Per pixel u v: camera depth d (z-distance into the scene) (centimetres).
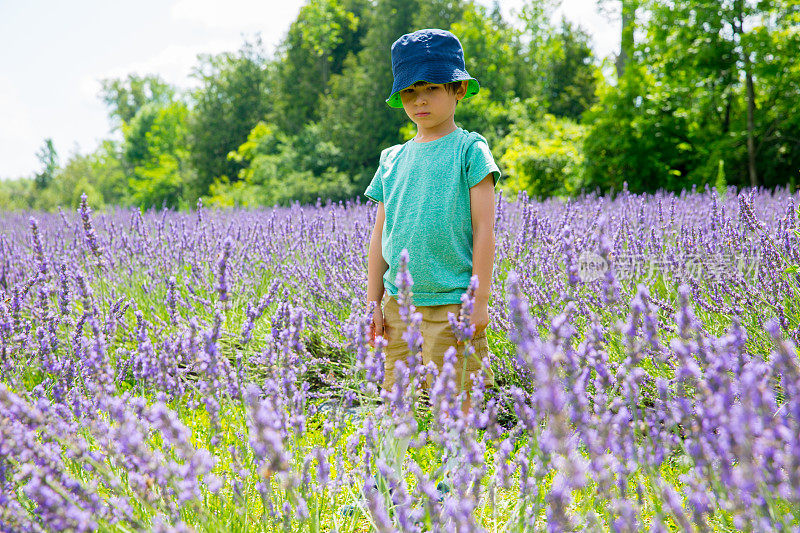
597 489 146
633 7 1491
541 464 144
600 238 165
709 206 440
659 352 208
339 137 2739
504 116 2547
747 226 313
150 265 479
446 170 234
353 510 186
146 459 137
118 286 459
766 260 296
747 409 109
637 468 152
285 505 150
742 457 108
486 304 227
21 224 885
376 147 2669
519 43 3500
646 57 1481
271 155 3095
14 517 136
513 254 372
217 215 816
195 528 165
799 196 436
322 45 3509
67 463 176
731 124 1465
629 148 1410
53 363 220
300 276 420
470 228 235
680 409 139
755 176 1323
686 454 170
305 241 525
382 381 223
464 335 179
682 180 1402
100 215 746
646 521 172
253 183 3002
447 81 231
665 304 280
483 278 226
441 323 230
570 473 112
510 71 3141
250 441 165
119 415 141
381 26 2911
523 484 150
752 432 109
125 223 796
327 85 3525
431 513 138
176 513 147
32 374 280
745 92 1494
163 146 5303
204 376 176
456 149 236
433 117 239
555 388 116
